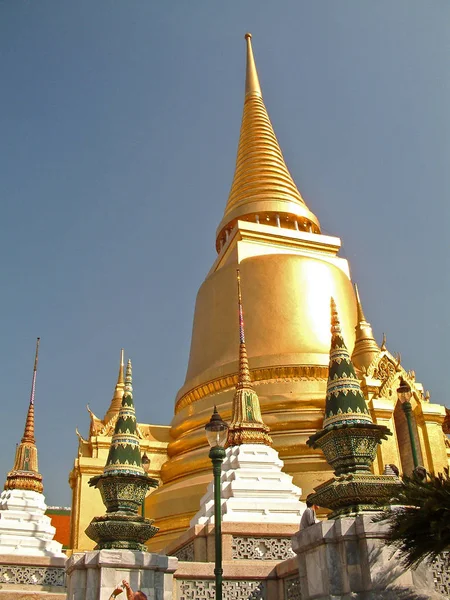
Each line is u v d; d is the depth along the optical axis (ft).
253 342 99.19
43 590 60.54
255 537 54.60
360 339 95.55
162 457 96.32
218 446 42.70
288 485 61.46
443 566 36.14
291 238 116.78
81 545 86.12
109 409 107.24
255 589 46.42
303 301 102.94
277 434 84.38
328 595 34.60
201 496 79.36
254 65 157.79
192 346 110.93
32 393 77.82
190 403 99.60
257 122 141.69
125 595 40.45
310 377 92.58
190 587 45.78
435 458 84.64
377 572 33.91
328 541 35.50
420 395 89.25
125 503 44.09
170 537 78.69
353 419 39.40
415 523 31.78
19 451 73.36
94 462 92.27
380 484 36.96
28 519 68.03
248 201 124.77
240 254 111.24
